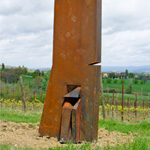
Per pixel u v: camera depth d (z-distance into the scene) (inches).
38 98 913.5
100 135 249.4
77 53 207.9
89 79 202.2
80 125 204.5
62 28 214.5
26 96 918.4
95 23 199.0
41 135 224.7
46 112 222.8
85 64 204.2
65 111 206.2
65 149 168.9
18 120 340.5
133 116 580.4
